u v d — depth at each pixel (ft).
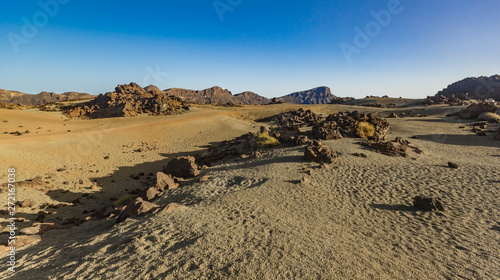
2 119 179.32
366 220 28.14
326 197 35.96
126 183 71.56
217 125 198.49
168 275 16.39
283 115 235.81
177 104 336.70
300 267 17.31
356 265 17.99
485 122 138.00
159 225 25.88
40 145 104.47
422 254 20.56
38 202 51.26
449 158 61.41
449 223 27.43
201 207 32.07
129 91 356.18
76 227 33.01
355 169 50.11
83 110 280.10
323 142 74.49
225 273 16.47
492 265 19.03
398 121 164.55
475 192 37.32
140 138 145.28
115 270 17.40
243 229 24.08
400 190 38.88
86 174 78.43
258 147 83.51
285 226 24.99
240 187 42.55
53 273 17.60
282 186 40.83
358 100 527.40
